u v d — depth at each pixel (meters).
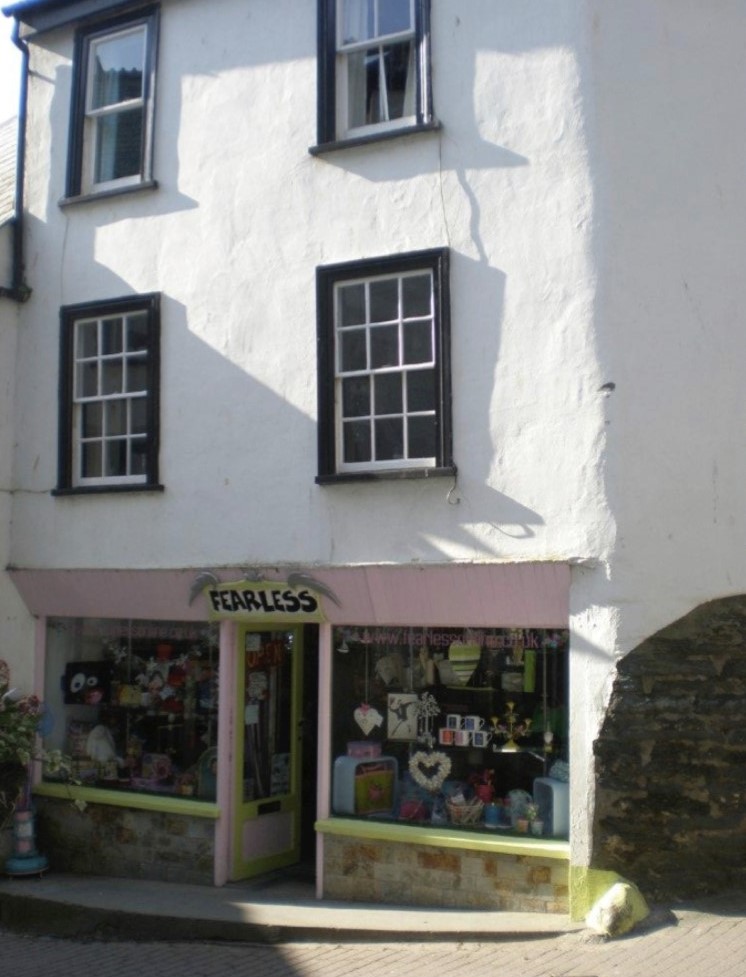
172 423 10.55
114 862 10.75
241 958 8.43
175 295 10.65
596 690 8.49
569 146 8.88
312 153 9.95
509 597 8.88
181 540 10.38
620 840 8.37
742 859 8.51
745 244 9.26
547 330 8.86
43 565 11.12
